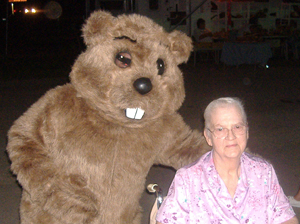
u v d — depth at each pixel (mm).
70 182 2334
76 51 23656
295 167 5438
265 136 6852
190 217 2109
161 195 2348
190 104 9273
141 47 2305
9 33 32188
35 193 2273
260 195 2139
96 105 2297
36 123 2402
